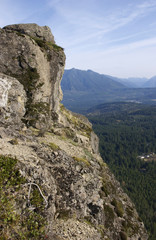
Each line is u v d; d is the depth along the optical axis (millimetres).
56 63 26234
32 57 22281
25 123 20047
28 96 22141
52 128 23500
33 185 9688
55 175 13453
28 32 26344
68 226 11883
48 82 25078
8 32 21266
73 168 15164
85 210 14555
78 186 14336
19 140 14711
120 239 16078
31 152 13148
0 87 16547
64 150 18422
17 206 8234
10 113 17141
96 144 35156
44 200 9688
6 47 20984
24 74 21922
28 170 10031
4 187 8242
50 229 9734
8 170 8961
